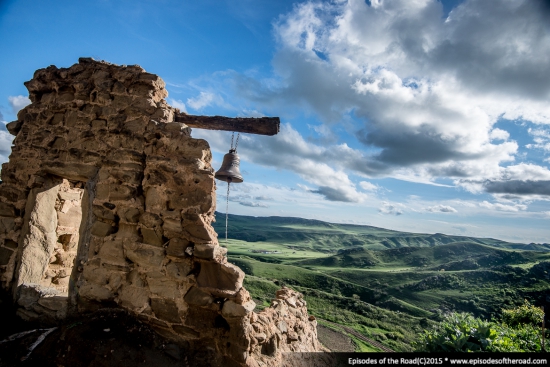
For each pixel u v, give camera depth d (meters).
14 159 6.81
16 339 4.82
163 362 4.40
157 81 5.70
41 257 6.49
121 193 5.37
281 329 5.90
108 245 5.35
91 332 4.55
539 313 9.50
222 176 5.78
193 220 4.85
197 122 5.80
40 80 6.61
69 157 5.98
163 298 4.85
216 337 4.61
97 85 5.91
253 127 5.58
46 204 6.55
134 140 5.47
